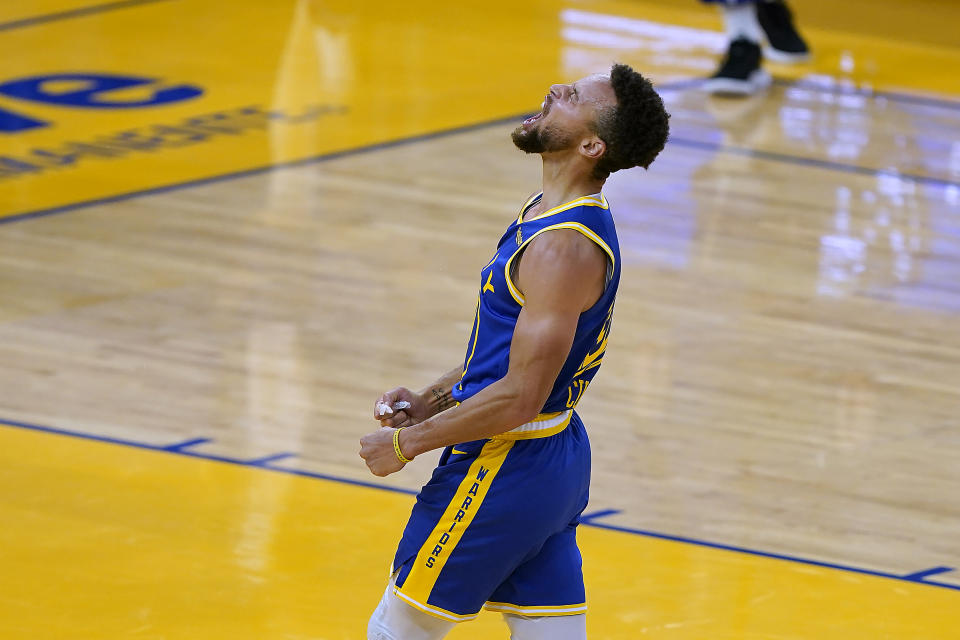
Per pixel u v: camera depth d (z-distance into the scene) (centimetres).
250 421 1998
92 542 1623
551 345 1070
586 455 1177
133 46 4228
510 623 1198
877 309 2606
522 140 1118
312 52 4256
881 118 3862
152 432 1944
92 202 2961
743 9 3991
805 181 3328
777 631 1512
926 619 1559
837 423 2114
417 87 3950
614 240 1114
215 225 2856
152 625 1452
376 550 1641
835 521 1805
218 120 3584
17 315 2353
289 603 1512
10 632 1421
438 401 1225
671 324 2470
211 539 1645
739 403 2162
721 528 1764
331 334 2348
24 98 3681
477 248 2806
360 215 2958
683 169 3356
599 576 1611
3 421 1948
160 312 2405
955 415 2169
